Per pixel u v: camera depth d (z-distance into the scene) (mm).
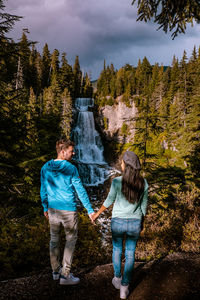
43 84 49750
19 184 3662
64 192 2387
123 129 52344
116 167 45312
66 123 25688
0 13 3174
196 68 32875
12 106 3906
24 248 4086
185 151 14000
